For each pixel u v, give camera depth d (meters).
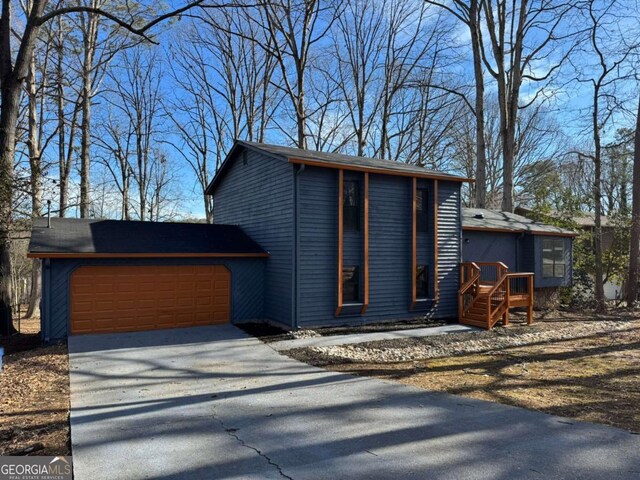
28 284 30.38
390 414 5.50
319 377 7.46
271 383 7.07
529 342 10.95
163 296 11.95
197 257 12.27
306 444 4.54
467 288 13.29
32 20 11.93
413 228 13.09
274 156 11.92
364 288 12.27
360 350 9.62
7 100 11.70
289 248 11.69
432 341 10.66
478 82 20.47
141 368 8.01
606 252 20.28
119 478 3.78
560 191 26.05
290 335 11.02
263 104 27.94
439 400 6.12
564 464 3.99
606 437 4.66
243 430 4.96
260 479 3.75
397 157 29.64
